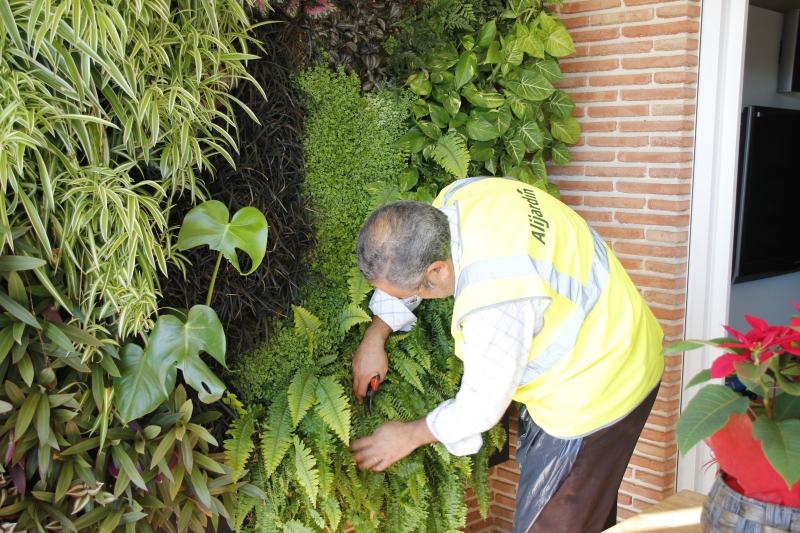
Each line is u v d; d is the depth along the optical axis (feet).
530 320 5.65
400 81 8.56
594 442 6.31
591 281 6.18
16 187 4.88
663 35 9.30
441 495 8.21
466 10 8.97
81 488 5.53
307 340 7.45
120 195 5.47
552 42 9.51
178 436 5.97
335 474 7.23
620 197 9.97
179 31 5.72
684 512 5.37
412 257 5.73
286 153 7.25
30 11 4.97
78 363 5.45
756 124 12.80
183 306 6.40
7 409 4.93
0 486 5.24
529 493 6.70
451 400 6.53
